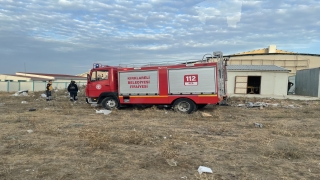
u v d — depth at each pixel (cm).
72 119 1022
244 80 2545
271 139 689
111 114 1172
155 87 1235
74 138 686
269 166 484
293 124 937
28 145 616
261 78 2508
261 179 423
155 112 1207
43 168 464
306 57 3594
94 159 517
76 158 523
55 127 829
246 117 1109
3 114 1147
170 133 763
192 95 1177
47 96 1867
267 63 3684
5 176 427
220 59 1213
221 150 589
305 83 2584
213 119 1035
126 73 1284
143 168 471
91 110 1316
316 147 620
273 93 2491
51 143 635
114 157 531
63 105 1480
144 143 636
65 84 4659
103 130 789
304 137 726
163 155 539
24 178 420
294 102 1769
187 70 1181
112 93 1305
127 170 460
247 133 771
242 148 605
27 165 482
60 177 424
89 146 606
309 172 457
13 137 691
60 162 499
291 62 3631
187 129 831
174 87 1205
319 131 805
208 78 1148
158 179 421
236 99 1888
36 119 1005
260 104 1523
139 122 958
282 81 2478
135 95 1270
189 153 563
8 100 1892
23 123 912
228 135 745
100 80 1325
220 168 473
